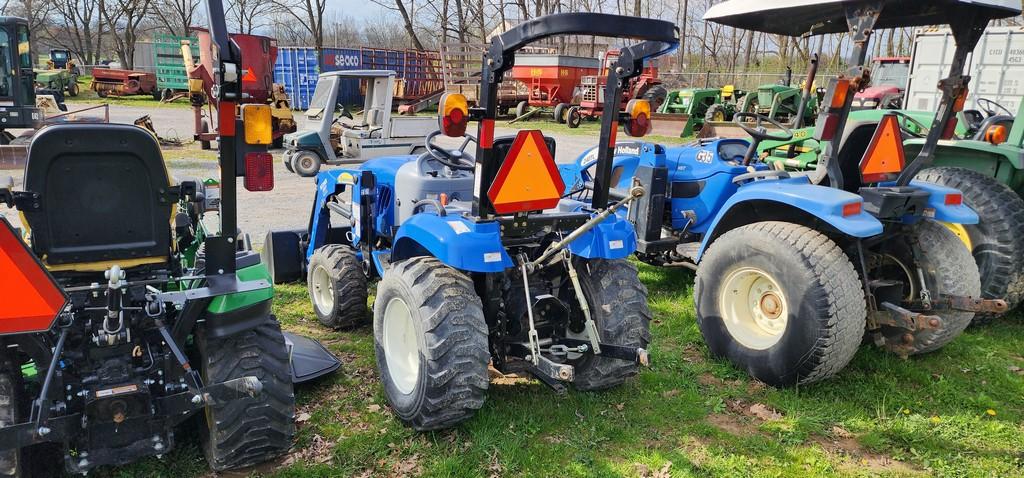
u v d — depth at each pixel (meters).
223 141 2.58
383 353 3.46
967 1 3.33
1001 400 3.77
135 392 2.51
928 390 3.82
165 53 24.80
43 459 2.85
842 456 3.19
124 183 2.59
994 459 3.17
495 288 3.34
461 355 3.00
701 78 29.03
